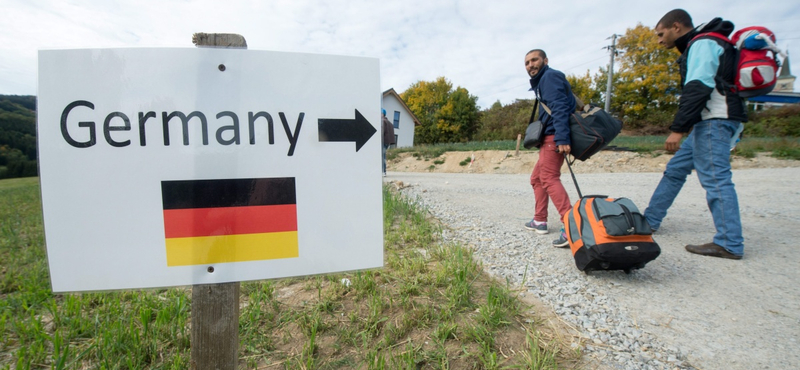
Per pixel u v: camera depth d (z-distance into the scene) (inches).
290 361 69.9
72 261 45.4
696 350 69.2
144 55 44.6
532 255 121.3
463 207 212.1
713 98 113.2
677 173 132.3
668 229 150.8
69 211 44.8
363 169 50.8
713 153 114.9
